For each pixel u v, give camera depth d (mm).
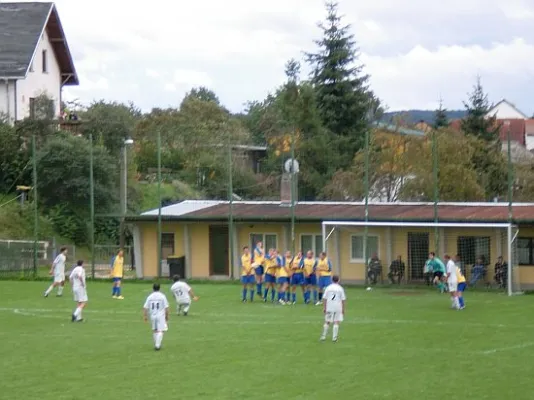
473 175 71375
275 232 57375
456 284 41469
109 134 80938
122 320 37844
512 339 32188
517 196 77250
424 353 29297
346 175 76875
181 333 33781
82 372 26375
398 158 72500
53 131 74812
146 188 81500
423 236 53969
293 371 26375
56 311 41000
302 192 80312
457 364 27438
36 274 57594
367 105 89938
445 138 72562
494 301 45125
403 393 23609
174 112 100125
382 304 43656
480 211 54875
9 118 76500
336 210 57656
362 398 23062
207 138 95688
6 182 73000
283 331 34219
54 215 70562
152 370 26594
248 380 25172
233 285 54094
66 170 70875
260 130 107062
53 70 84812
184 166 88500
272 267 44688
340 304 31516
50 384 24812
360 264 55406
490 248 52344
